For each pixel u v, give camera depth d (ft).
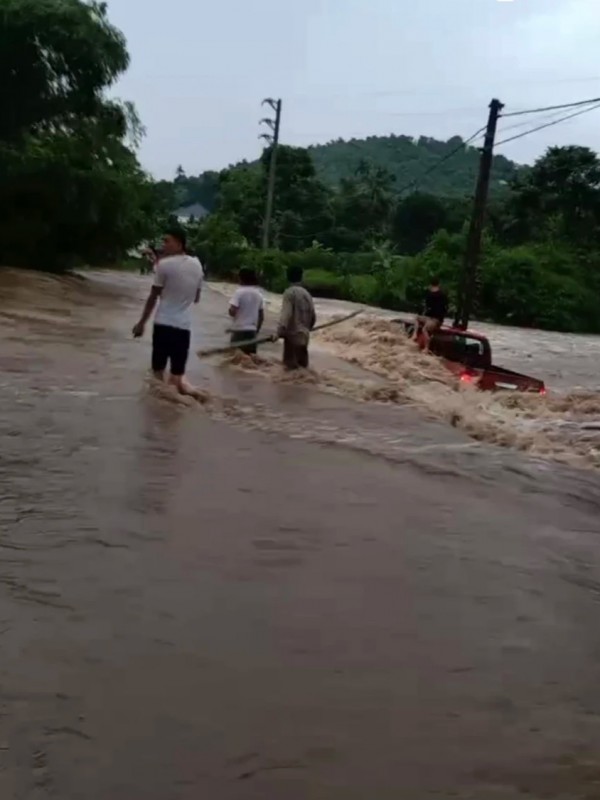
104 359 42.09
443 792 10.85
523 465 28.96
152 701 12.24
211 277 181.57
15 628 13.96
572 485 26.81
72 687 12.40
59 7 101.40
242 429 29.89
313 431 30.73
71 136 110.22
